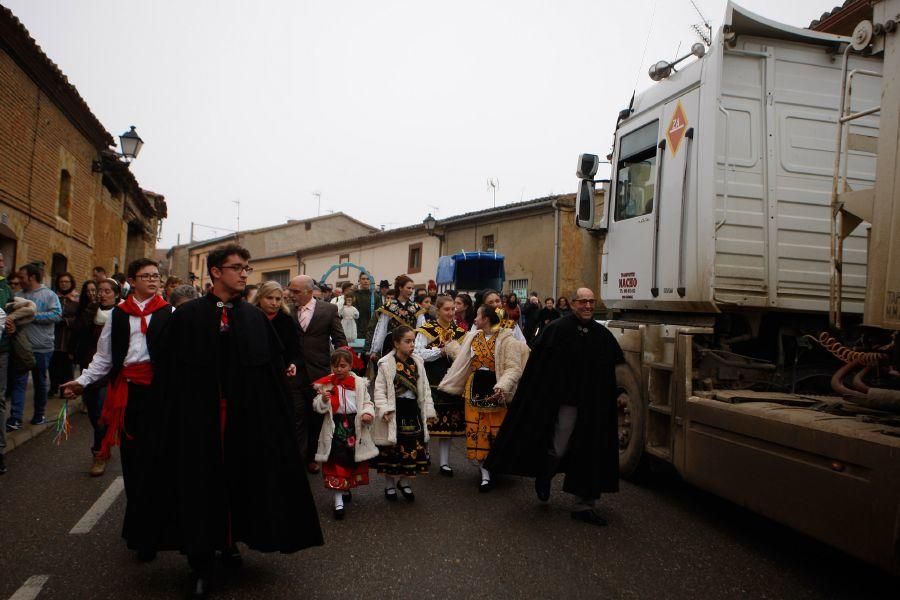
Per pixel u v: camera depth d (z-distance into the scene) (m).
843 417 3.60
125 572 3.67
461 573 3.73
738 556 4.12
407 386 5.24
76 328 7.88
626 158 6.42
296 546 3.48
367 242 32.75
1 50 10.05
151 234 26.45
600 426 4.78
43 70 11.48
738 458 4.08
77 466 6.00
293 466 3.56
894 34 3.43
